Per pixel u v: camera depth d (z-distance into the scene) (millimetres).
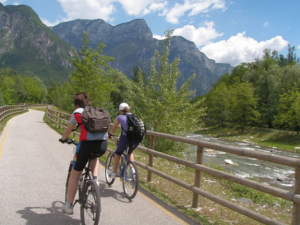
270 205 6145
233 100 51156
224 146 4035
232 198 6188
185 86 14797
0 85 45906
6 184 5328
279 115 42969
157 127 14125
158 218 4145
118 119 5098
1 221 3734
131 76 72500
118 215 4180
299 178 2965
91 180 3529
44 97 103250
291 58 67688
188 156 14547
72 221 3887
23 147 9664
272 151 31266
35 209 4223
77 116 3695
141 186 5746
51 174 6262
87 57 18641
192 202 4750
